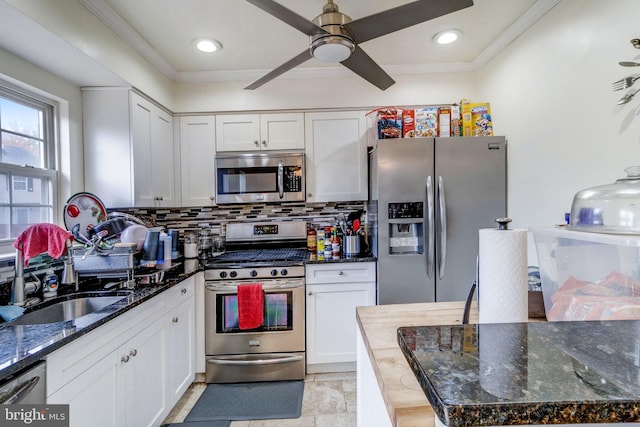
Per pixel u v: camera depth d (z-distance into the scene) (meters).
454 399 0.39
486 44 2.24
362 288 2.32
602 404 0.37
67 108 1.96
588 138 1.53
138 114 2.14
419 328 0.63
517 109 2.07
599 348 0.52
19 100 1.70
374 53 2.35
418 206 2.24
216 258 2.44
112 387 1.31
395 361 0.71
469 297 0.90
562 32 1.68
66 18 1.50
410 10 1.26
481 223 2.21
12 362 0.88
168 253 2.13
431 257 2.20
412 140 2.20
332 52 1.47
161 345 1.73
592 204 0.90
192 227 2.87
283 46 2.18
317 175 2.63
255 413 1.90
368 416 0.90
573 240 0.83
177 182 2.63
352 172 2.63
